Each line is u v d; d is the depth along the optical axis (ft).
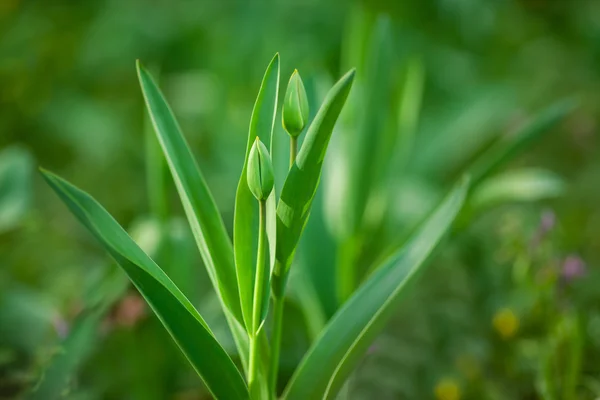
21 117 5.83
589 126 5.50
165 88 6.41
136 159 5.72
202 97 6.06
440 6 6.86
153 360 3.40
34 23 6.73
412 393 3.33
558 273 3.26
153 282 2.23
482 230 4.15
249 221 2.37
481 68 6.82
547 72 6.66
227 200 4.93
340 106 2.21
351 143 3.51
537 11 7.60
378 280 2.55
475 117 5.74
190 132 5.82
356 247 3.46
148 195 5.27
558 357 3.08
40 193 5.24
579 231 4.41
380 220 3.98
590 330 3.26
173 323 2.26
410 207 4.64
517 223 3.50
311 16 6.39
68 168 5.64
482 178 3.38
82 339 3.02
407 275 2.50
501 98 5.92
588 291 3.50
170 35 6.77
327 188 3.54
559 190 3.49
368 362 3.44
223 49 6.37
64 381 2.93
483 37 7.03
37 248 4.46
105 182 5.43
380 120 3.49
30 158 4.00
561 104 3.34
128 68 6.64
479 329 3.52
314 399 2.46
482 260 3.86
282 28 6.29
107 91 6.50
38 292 3.92
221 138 5.41
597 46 6.89
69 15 7.13
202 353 2.30
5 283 3.88
